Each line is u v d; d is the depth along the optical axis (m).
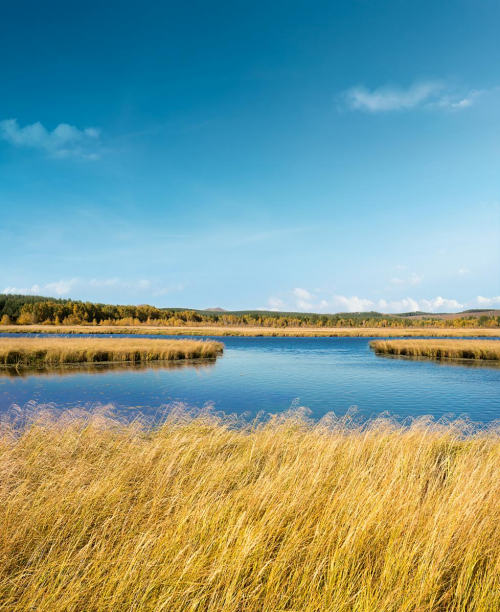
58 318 164.25
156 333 102.25
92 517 4.50
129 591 3.37
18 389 20.31
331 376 27.36
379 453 7.61
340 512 4.46
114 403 17.33
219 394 20.05
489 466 6.04
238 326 191.38
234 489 5.57
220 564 3.55
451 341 53.28
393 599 3.33
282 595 3.34
